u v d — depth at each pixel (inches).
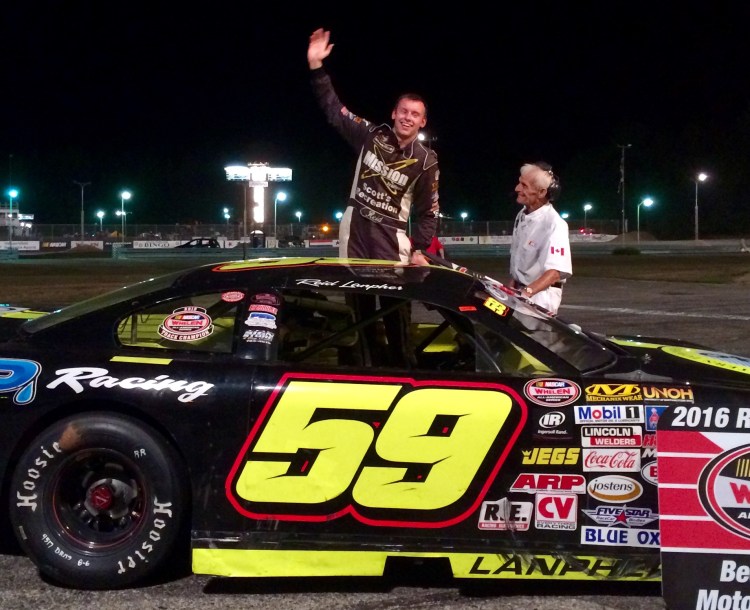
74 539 138.6
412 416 134.5
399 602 137.5
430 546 135.5
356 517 135.6
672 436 133.3
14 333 151.4
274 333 141.8
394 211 190.5
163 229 2581.2
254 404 135.3
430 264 185.3
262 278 147.9
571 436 134.6
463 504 135.3
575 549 135.7
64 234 2618.1
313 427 134.7
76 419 136.6
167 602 136.1
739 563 130.8
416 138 186.9
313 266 153.6
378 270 154.6
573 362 142.0
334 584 144.0
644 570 136.3
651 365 145.4
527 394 135.6
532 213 208.5
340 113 195.5
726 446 132.7
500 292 160.9
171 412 135.4
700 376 141.8
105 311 146.6
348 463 135.0
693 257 1610.5
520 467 134.6
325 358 146.9
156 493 136.3
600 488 135.2
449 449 134.4
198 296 146.4
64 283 853.8
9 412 137.6
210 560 136.3
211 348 142.4
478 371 139.9
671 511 132.1
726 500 132.2
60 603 135.1
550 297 205.8
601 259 1526.8
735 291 719.1
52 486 137.1
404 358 149.3
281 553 136.3
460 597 139.9
